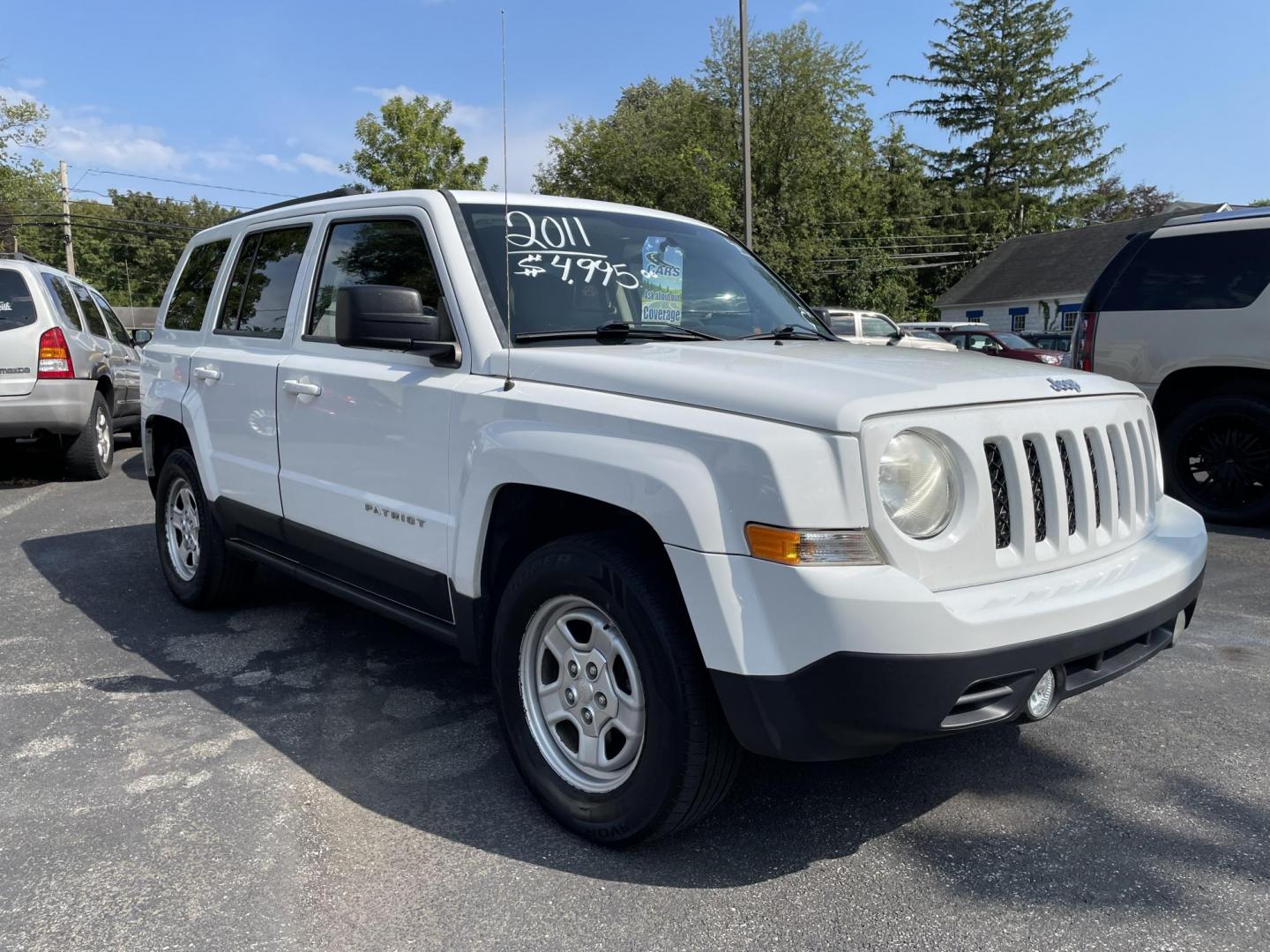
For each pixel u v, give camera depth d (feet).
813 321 13.37
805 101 126.62
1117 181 197.16
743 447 7.55
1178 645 14.47
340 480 11.90
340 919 7.92
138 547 21.08
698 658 7.98
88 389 28.96
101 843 9.09
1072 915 7.89
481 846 9.02
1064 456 8.90
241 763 10.71
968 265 179.01
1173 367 22.67
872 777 10.36
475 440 9.71
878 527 7.44
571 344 10.51
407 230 11.69
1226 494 22.45
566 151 128.67
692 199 119.03
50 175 138.41
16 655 14.28
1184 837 9.12
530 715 9.48
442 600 10.44
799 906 8.05
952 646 7.32
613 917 7.92
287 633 15.23
